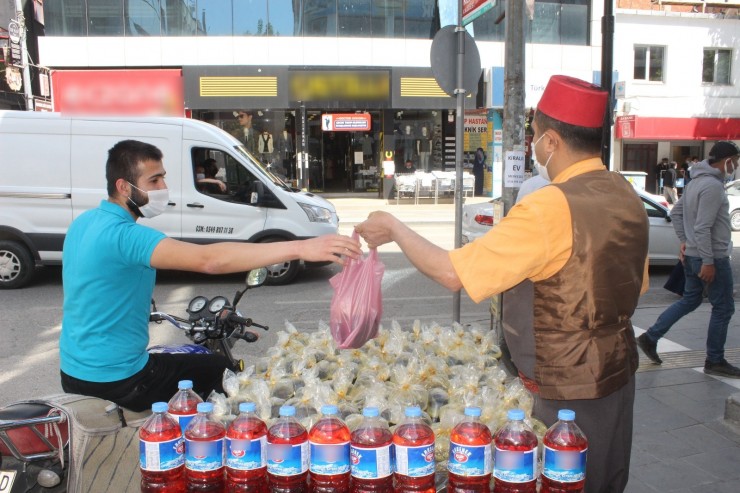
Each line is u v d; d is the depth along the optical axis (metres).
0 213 8.90
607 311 2.05
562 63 23.31
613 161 25.42
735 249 13.24
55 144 8.83
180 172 9.04
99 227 2.65
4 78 19.17
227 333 3.57
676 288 6.30
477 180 23.72
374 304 2.61
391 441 2.03
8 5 20.25
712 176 5.24
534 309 2.13
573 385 2.06
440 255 2.09
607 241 2.01
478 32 22.75
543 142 2.23
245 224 9.23
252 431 2.02
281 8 21.31
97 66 20.86
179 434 2.11
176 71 20.84
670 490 3.65
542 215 1.99
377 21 21.91
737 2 24.58
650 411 4.79
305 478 2.04
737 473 3.83
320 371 2.92
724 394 5.11
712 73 25.36
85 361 2.70
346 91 21.91
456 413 2.39
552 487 2.00
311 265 10.05
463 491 1.98
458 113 6.12
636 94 24.62
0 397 5.27
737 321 7.50
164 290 9.15
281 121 22.75
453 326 3.70
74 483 2.18
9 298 8.63
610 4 6.38
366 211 19.86
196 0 20.91
